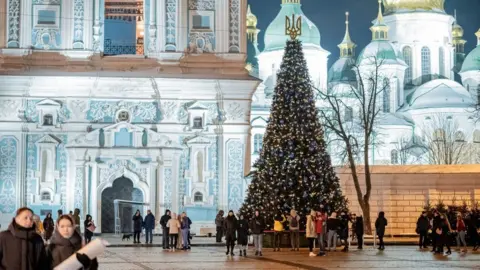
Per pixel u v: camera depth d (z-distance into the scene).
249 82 61.41
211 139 61.50
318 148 45.94
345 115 100.31
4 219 59.31
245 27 62.78
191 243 50.50
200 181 61.06
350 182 60.34
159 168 60.16
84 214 59.59
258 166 46.31
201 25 62.56
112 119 60.84
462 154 107.38
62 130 60.31
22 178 59.75
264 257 37.62
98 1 62.09
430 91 114.94
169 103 61.28
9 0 61.22
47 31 61.44
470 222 43.53
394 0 124.50
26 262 12.22
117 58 61.78
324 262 34.06
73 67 61.03
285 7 117.25
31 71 60.25
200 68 62.03
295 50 46.72
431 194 59.00
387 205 59.28
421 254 39.72
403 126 110.94
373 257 37.34
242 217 39.72
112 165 59.94
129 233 55.72
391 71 116.19
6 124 59.72
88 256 11.84
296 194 45.12
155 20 62.34
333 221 39.94
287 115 46.06
